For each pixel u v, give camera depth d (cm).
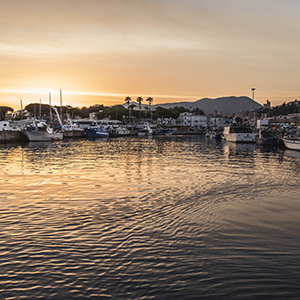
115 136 12219
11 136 7262
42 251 867
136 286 692
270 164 3094
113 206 1342
